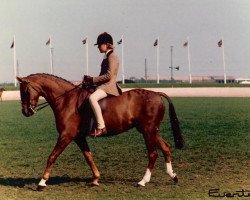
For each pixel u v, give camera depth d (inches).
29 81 373.4
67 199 335.3
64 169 463.8
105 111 370.9
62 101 374.9
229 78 5816.9
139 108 377.7
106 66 374.9
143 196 339.9
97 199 333.1
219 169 449.7
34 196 346.9
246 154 541.3
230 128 825.5
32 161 515.2
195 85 2810.0
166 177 413.1
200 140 667.4
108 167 470.3
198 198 331.0
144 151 576.7
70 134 371.9
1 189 372.2
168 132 788.6
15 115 1189.1
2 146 636.7
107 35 377.7
